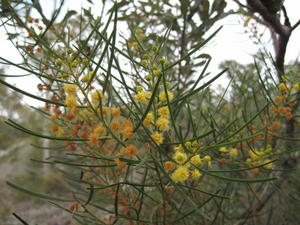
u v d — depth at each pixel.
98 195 0.19
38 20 0.15
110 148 0.16
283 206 0.26
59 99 0.14
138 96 0.11
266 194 0.26
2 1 0.13
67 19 0.16
